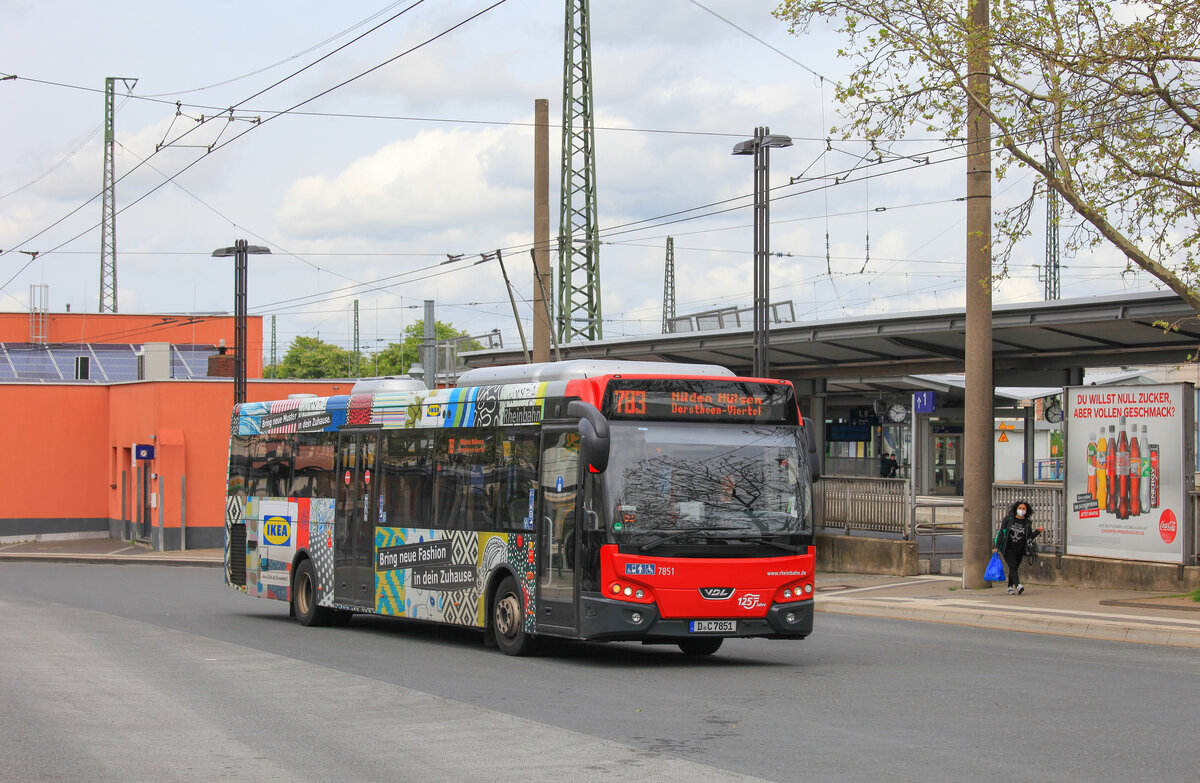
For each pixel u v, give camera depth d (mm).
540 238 38812
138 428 48375
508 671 13922
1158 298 24656
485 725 10070
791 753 8867
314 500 20609
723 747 9102
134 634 18672
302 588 20812
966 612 20438
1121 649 16328
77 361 62188
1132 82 18359
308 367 121562
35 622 21000
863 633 18781
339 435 20031
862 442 57688
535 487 15078
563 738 9453
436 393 17641
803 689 12336
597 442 13492
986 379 23953
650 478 14039
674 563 13852
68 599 27656
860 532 29688
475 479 16391
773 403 14789
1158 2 18125
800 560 14461
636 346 38094
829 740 9398
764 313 27797
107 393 52750
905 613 21688
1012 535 22875
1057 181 18625
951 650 16250
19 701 11484
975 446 23953
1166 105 18531
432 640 18016
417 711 10812
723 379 14609
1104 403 23031
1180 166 18500
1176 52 18172
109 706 11156
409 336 121250
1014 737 9539
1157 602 20234
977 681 12953
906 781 7938
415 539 17641
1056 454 58875
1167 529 21984
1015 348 31156
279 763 8531
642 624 13695
